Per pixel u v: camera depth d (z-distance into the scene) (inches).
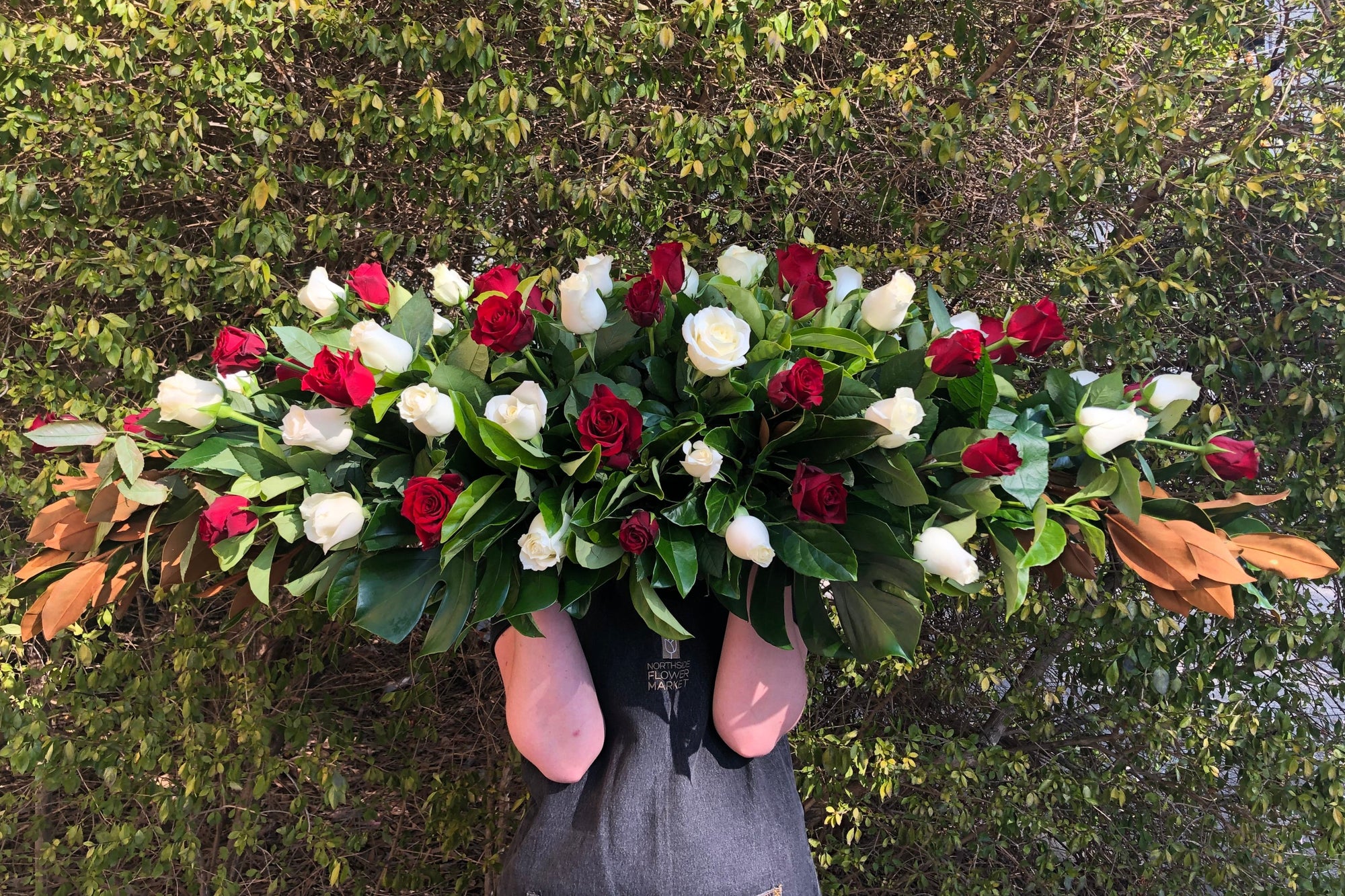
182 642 84.6
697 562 38.3
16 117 74.5
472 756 102.5
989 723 100.0
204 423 40.1
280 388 43.1
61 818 93.5
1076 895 94.3
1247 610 83.1
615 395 40.0
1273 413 83.3
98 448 79.7
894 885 96.1
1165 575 41.1
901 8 94.3
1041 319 44.7
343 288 47.3
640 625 43.1
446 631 37.0
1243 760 85.8
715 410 39.9
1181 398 44.8
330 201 92.2
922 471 40.6
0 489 83.7
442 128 79.4
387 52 80.6
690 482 38.8
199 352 93.4
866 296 44.0
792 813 42.2
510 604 37.4
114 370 85.4
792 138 90.4
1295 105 83.6
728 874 37.4
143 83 87.0
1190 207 82.0
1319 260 83.6
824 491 35.2
